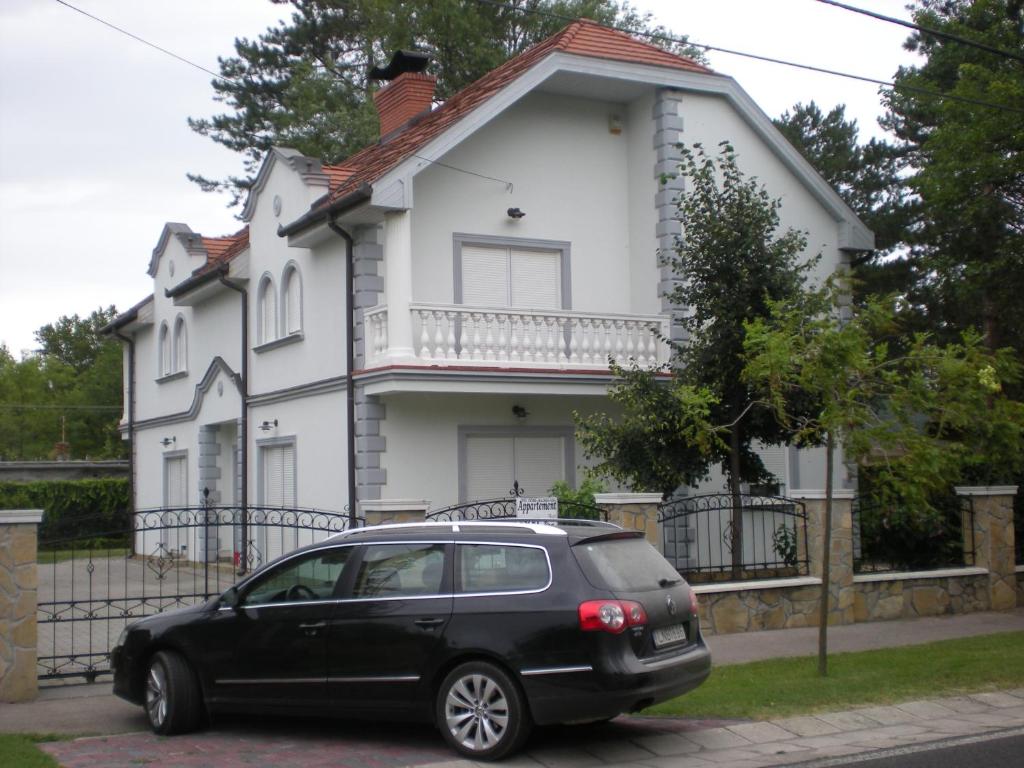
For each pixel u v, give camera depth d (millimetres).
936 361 11469
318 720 9930
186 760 8547
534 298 19953
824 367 11016
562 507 14703
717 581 14914
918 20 22406
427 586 8789
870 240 21859
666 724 9656
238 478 24125
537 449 19359
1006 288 19469
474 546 8820
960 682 11023
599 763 8484
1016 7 20578
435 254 19031
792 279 15672
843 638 13734
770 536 19922
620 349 18844
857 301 30109
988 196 19297
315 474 20047
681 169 16656
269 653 9141
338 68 40281
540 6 37438
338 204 17969
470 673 8469
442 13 35969
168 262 28859
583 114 20609
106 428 60594
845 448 11195
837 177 34969
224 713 9453
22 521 10852
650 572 9016
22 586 10844
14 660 10742
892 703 10297
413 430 18391
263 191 22562
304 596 9227
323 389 19641
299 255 20906
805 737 9367
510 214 19641
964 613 15898
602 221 20609
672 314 19297
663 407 15570
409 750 8828
